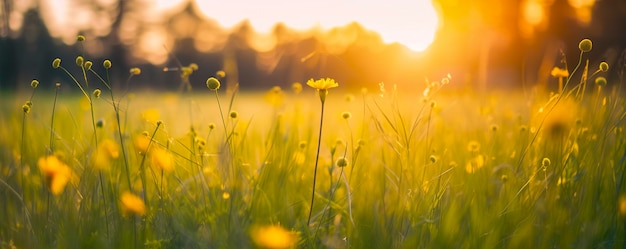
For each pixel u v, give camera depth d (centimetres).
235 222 123
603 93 140
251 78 927
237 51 940
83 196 127
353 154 133
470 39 423
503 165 137
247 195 137
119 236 121
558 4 636
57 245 122
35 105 241
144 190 125
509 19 648
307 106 230
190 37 1408
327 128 182
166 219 126
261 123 207
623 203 119
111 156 131
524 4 653
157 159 125
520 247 121
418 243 122
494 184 137
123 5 1551
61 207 126
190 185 141
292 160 143
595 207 125
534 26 606
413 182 128
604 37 616
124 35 1576
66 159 136
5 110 215
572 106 132
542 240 121
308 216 128
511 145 150
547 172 129
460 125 177
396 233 124
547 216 124
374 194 138
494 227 122
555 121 129
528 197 126
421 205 126
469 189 130
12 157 151
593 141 131
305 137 167
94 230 124
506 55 643
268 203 131
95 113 202
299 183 143
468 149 150
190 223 129
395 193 134
